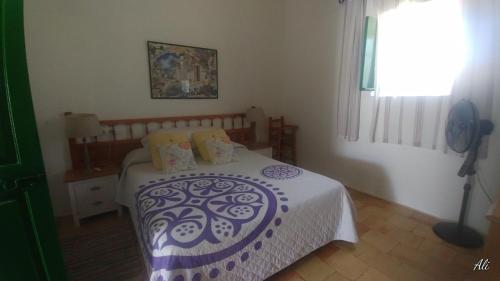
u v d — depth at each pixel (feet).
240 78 11.14
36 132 3.25
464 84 6.21
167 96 9.34
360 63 8.61
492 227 3.78
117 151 8.63
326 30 10.12
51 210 3.48
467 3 5.96
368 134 9.04
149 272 4.33
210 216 4.57
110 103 8.39
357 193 9.48
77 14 7.50
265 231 4.63
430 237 6.62
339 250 6.13
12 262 3.30
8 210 3.17
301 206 5.19
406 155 8.05
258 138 11.74
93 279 5.25
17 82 3.03
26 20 6.87
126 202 7.45
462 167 6.10
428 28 6.82
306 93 11.39
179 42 9.35
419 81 7.20
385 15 7.69
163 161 7.23
